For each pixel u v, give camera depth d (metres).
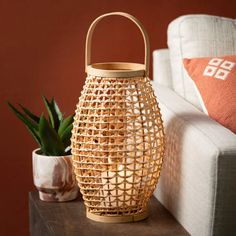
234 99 2.11
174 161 2.00
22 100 2.85
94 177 1.91
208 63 2.24
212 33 2.44
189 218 1.89
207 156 1.74
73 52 2.86
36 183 2.14
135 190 1.95
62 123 2.18
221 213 1.77
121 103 1.91
